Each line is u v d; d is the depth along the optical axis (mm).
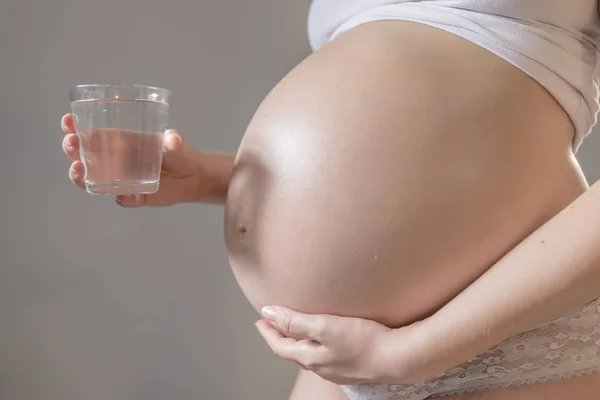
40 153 1050
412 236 577
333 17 781
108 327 1108
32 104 1038
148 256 1116
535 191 604
